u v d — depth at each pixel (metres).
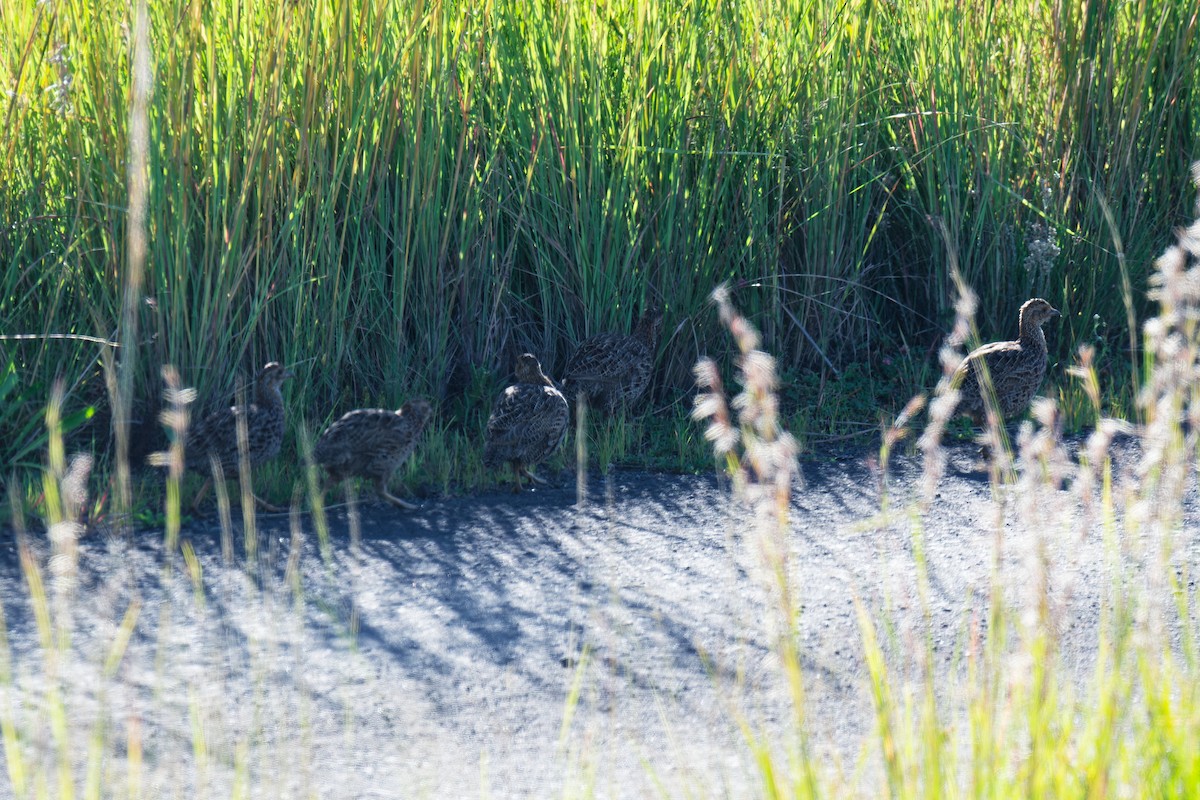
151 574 9.47
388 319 13.88
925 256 16.95
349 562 10.04
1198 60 17.06
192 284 12.59
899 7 16.58
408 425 11.53
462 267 14.17
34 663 7.73
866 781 6.30
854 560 10.09
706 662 7.25
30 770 5.93
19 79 11.78
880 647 8.27
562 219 14.57
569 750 6.92
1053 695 5.63
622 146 14.52
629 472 13.11
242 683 7.62
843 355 16.67
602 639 8.50
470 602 9.20
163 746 6.72
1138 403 6.14
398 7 13.54
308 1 12.55
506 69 14.38
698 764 6.70
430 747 6.94
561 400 12.40
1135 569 6.45
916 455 13.52
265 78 12.34
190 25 12.12
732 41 14.88
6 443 11.57
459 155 13.64
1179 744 5.45
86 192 12.22
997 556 5.95
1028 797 5.21
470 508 11.71
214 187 12.25
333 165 13.23
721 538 10.76
